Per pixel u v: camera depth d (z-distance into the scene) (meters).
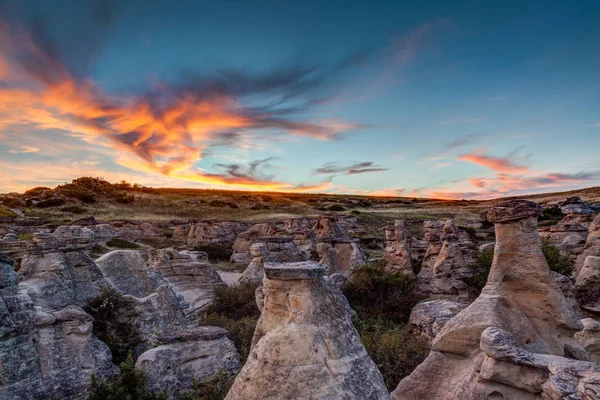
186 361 13.48
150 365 12.63
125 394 11.20
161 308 18.94
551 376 7.91
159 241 55.59
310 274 7.50
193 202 106.62
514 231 11.72
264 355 7.05
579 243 34.84
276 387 6.73
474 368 9.49
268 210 103.12
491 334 9.09
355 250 33.97
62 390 12.06
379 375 7.49
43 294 15.63
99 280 17.92
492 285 11.61
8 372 11.24
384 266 30.98
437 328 14.68
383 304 24.48
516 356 8.56
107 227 47.75
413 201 135.38
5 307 11.67
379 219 80.50
